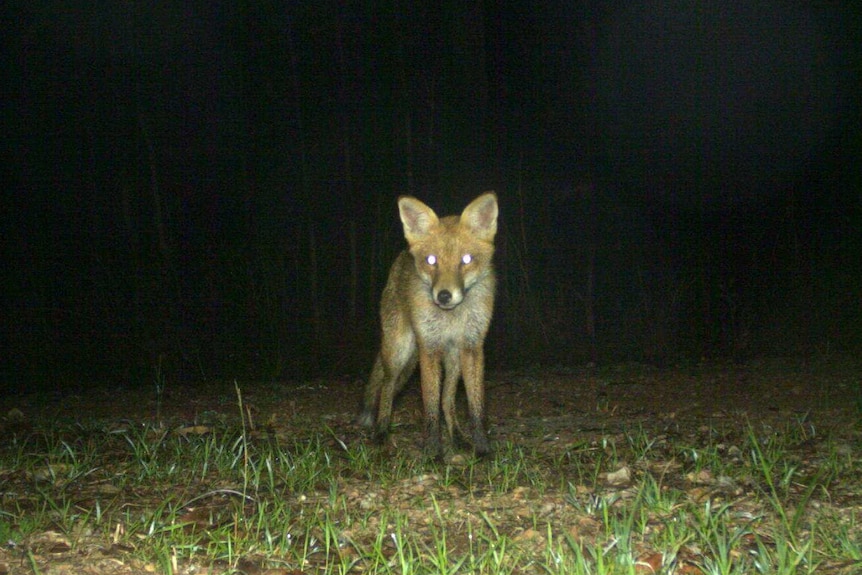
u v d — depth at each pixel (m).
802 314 14.00
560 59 17.36
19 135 15.38
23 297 14.23
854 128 15.88
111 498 5.39
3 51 15.27
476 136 15.12
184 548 4.30
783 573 3.72
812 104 16.06
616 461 6.06
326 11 15.93
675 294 14.22
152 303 13.97
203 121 16.23
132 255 14.67
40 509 5.12
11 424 8.00
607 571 3.81
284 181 16.12
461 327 6.71
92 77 15.71
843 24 15.82
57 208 15.44
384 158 15.84
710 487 5.32
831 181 15.96
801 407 7.96
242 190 16.14
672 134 16.72
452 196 15.02
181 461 6.37
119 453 6.71
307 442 7.18
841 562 3.99
